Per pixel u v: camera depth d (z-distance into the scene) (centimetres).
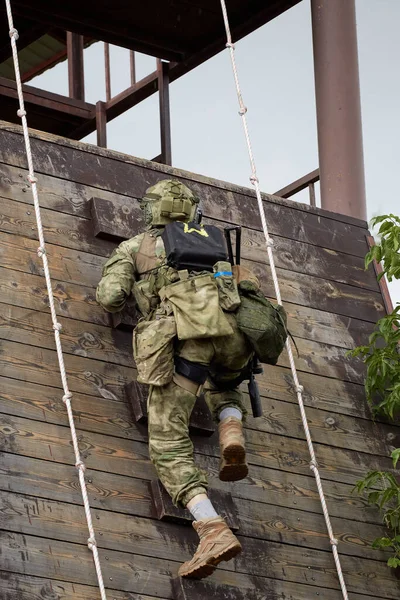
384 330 2319
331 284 2412
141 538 1888
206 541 1812
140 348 1881
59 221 2138
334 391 2277
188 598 1850
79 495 1873
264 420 2148
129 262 1978
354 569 2086
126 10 3031
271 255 2145
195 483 1852
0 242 2056
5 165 2142
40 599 1752
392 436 2291
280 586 1978
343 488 2167
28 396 1923
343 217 2536
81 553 1822
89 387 1991
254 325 1877
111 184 2234
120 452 1950
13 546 1775
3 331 1967
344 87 2767
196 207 2031
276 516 2052
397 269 2377
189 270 1912
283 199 2464
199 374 1883
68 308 2050
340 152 2722
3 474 1830
